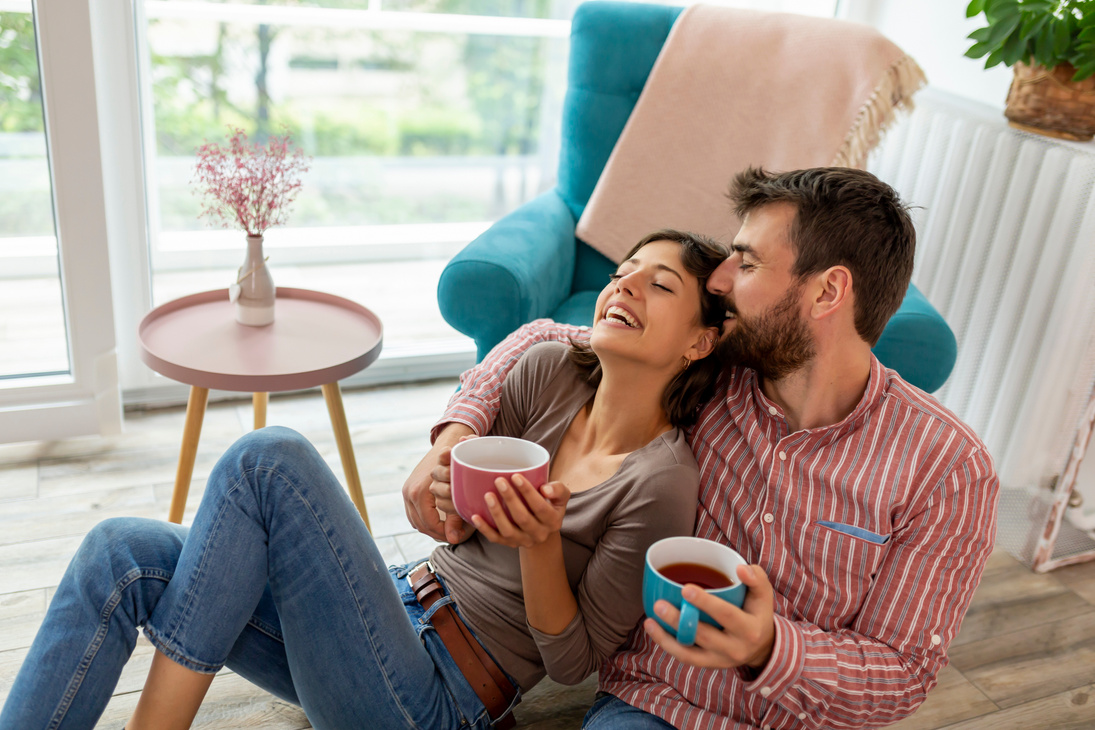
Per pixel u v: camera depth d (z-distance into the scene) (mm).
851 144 1907
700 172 2057
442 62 2729
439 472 1102
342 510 1093
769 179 1115
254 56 2527
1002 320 1999
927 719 1534
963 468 1038
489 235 1894
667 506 1043
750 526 1116
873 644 1025
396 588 1204
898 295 1063
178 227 2584
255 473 1052
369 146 2779
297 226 2785
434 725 1132
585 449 1189
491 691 1150
